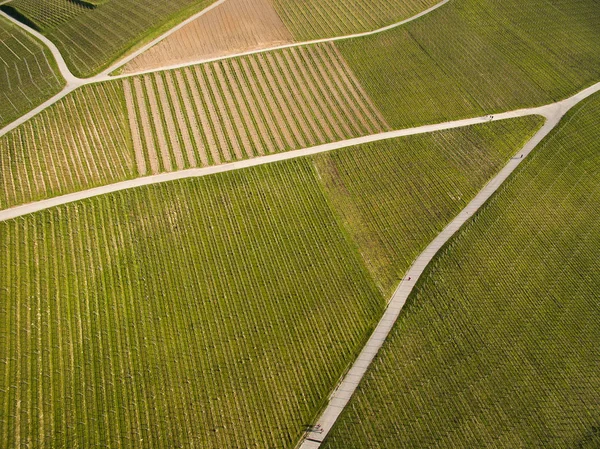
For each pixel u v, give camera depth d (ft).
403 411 121.08
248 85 193.57
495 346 132.67
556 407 124.26
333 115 185.88
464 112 190.60
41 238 143.02
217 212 154.10
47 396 117.60
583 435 120.78
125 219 149.79
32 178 156.35
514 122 187.83
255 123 180.55
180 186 158.92
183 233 148.56
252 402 120.67
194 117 180.55
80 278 136.98
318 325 133.49
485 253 150.61
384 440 116.98
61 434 113.39
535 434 120.16
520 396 125.29
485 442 118.11
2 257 138.21
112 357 124.57
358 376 125.59
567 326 138.10
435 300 139.64
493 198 163.22
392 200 161.17
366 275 143.54
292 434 116.67
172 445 114.11
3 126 169.48
